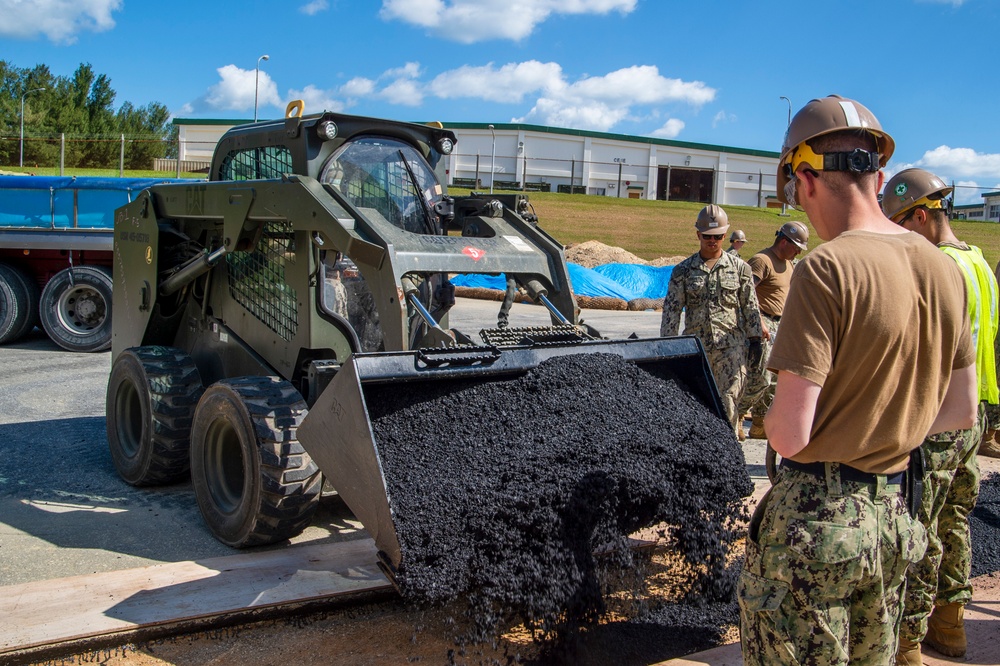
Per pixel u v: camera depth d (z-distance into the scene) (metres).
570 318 4.32
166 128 62.28
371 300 4.59
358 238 3.77
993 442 5.98
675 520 3.12
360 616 3.45
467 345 3.47
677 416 3.39
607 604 3.30
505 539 2.75
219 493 4.20
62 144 24.98
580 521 2.88
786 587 2.01
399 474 2.86
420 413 3.12
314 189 4.01
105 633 3.07
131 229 5.67
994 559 4.16
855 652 2.11
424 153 4.89
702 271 5.17
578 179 40.38
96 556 3.98
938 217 3.35
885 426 1.95
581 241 24.11
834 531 1.95
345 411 2.95
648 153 41.53
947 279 2.02
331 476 3.08
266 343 4.76
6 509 4.62
